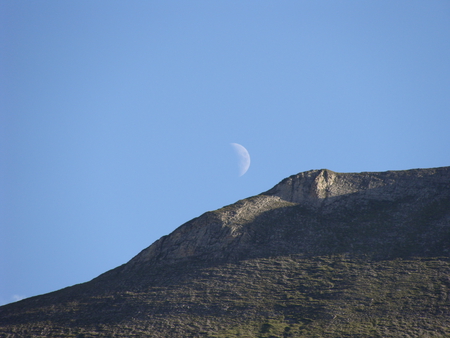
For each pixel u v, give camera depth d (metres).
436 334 129.00
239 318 153.62
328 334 137.00
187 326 151.88
